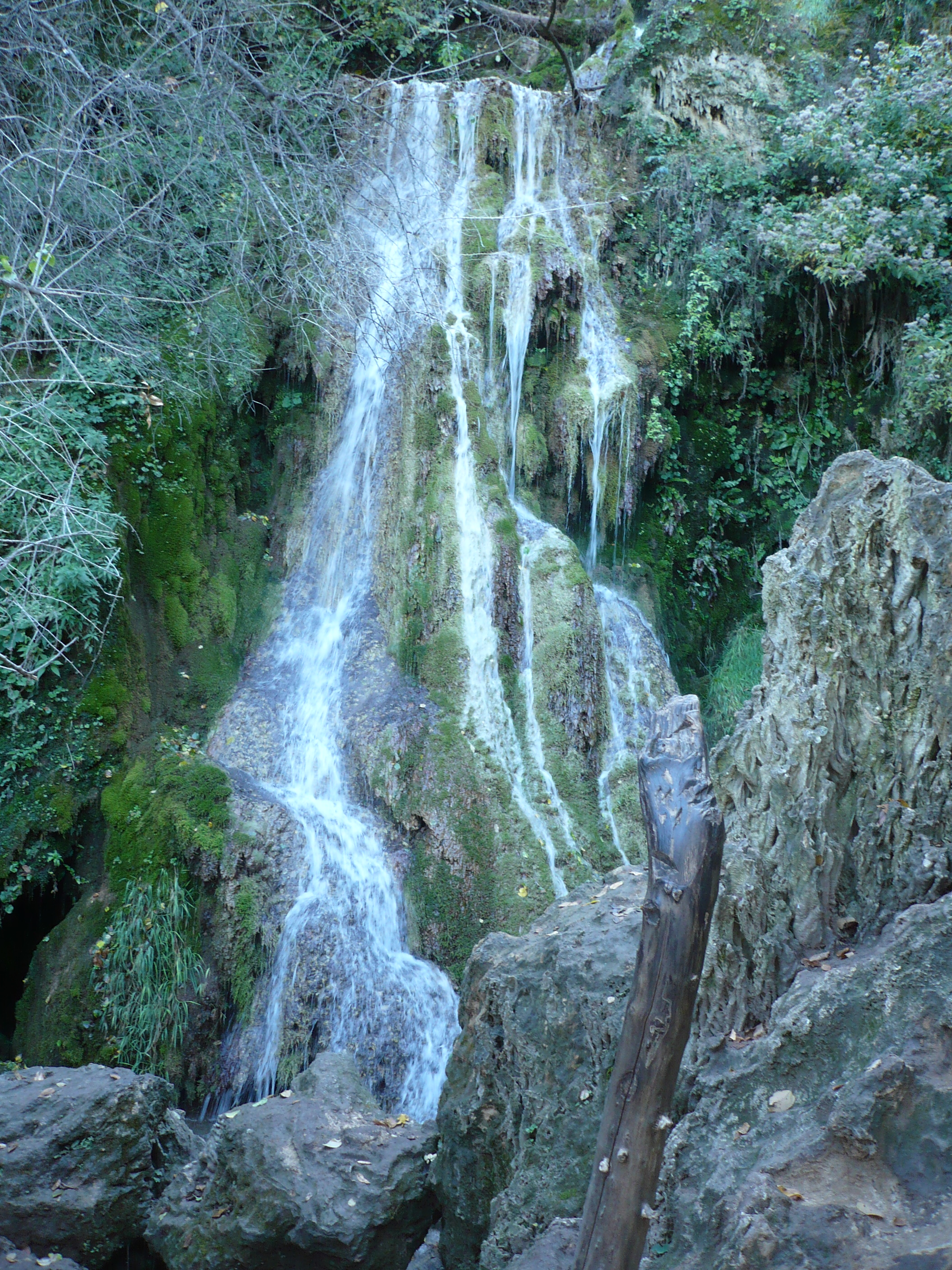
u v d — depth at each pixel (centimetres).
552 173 1158
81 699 750
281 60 954
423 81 1226
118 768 749
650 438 1016
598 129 1191
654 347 1059
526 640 855
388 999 692
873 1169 255
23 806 720
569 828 768
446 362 955
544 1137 377
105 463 817
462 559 887
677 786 259
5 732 735
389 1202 414
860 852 335
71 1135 451
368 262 817
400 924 727
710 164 1130
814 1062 290
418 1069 677
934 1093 255
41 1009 666
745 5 1170
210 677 854
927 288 1033
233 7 789
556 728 819
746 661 990
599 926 425
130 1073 491
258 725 838
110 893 694
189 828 696
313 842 726
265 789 778
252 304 980
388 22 1228
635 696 899
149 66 752
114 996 659
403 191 1084
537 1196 361
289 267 824
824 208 1020
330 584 960
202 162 786
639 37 1221
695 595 1053
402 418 952
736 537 1099
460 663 841
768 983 328
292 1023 674
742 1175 274
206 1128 637
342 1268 400
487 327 995
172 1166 486
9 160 651
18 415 691
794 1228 243
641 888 459
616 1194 250
